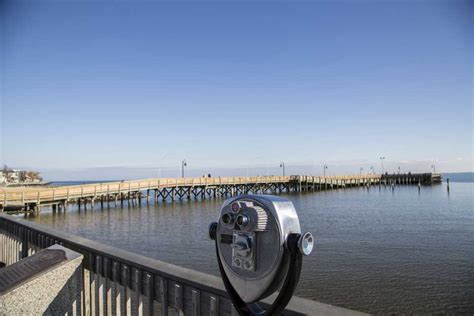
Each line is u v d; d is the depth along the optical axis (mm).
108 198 41250
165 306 2877
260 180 59969
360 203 47688
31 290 3238
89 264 4020
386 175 94812
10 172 129250
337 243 20484
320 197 58938
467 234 23016
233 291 1990
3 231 7605
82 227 28266
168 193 49250
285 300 1741
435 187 91438
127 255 3482
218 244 2035
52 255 3688
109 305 3670
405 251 18281
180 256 18000
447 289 12555
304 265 15633
